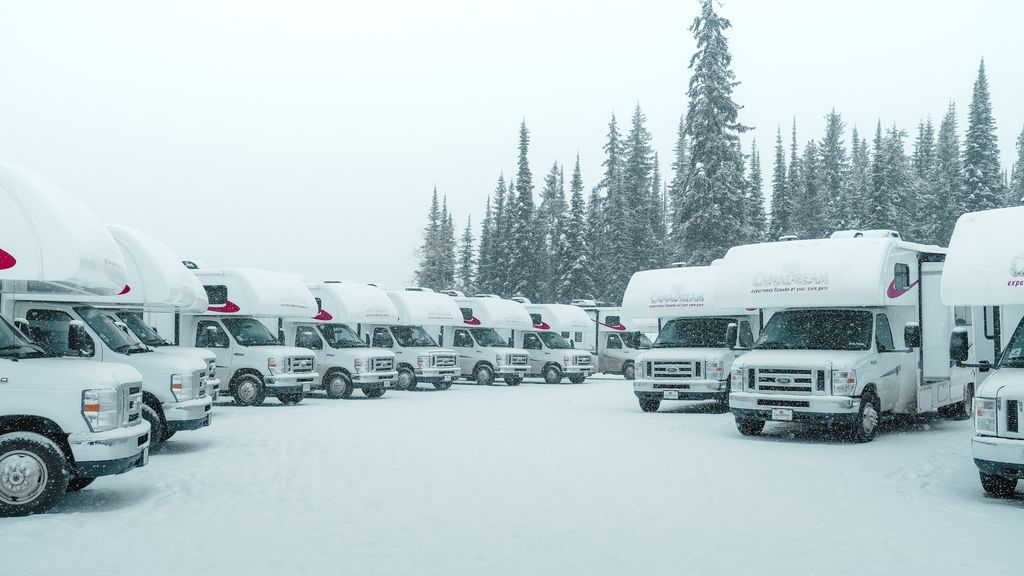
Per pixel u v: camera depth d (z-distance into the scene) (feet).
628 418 57.06
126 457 27.40
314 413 59.77
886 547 22.49
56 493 26.35
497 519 25.77
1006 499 29.63
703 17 117.80
